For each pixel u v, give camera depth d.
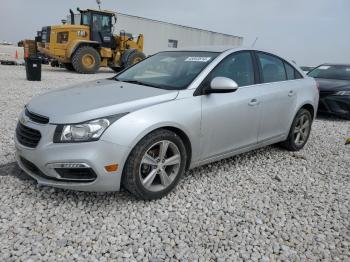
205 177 3.94
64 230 2.74
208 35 31.52
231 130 3.85
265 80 4.39
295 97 4.77
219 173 4.09
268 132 4.45
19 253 2.42
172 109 3.25
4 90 9.49
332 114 8.06
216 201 3.38
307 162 4.71
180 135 3.40
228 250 2.62
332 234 2.92
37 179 3.03
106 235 2.71
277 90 4.44
